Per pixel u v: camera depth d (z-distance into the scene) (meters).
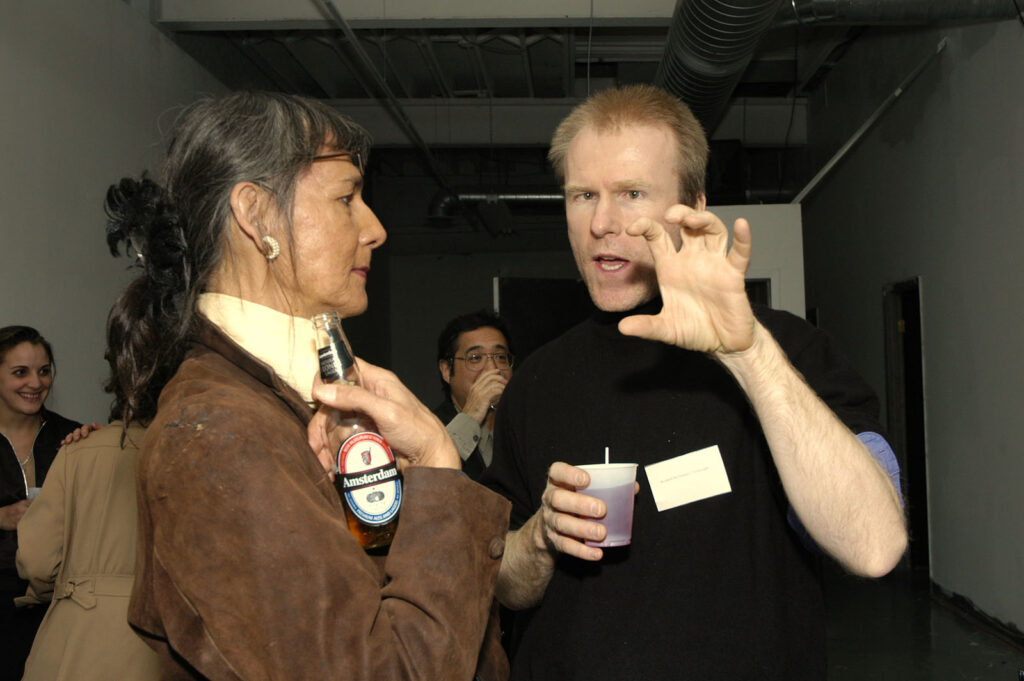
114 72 4.54
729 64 4.34
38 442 2.90
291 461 0.72
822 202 7.80
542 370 1.37
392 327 12.27
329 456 0.84
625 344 1.26
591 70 7.75
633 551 1.17
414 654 0.69
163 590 0.70
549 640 1.21
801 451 0.89
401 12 5.03
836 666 3.99
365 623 0.67
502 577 1.25
